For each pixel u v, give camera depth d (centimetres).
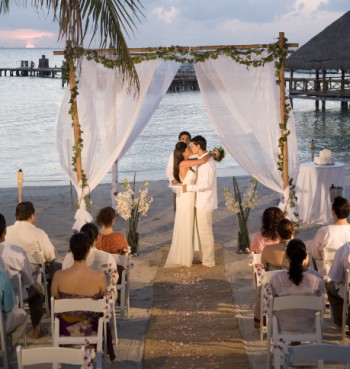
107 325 567
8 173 1864
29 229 689
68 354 410
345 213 691
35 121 3253
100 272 548
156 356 610
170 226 1140
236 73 888
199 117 3575
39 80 7700
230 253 975
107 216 734
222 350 620
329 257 683
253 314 721
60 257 962
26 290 639
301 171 1138
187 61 892
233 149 902
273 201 1327
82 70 918
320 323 525
